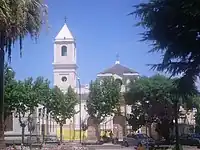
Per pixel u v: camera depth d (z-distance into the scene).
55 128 81.44
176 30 12.98
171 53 13.61
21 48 20.09
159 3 13.10
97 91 68.94
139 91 53.19
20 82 56.03
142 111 54.00
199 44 12.90
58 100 70.31
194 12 12.04
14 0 16.48
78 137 81.94
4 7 15.06
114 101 68.56
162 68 14.20
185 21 12.65
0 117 20.06
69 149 35.81
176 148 34.47
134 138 58.09
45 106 69.75
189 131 83.88
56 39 95.44
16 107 54.19
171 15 12.76
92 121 77.62
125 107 71.19
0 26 16.67
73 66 94.38
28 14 19.55
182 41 13.02
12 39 19.31
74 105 72.25
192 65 13.62
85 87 92.75
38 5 20.12
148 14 13.29
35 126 66.06
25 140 57.34
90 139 77.38
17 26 18.02
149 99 52.00
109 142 66.75
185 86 14.31
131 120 56.81
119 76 87.19
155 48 13.89
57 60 94.75
